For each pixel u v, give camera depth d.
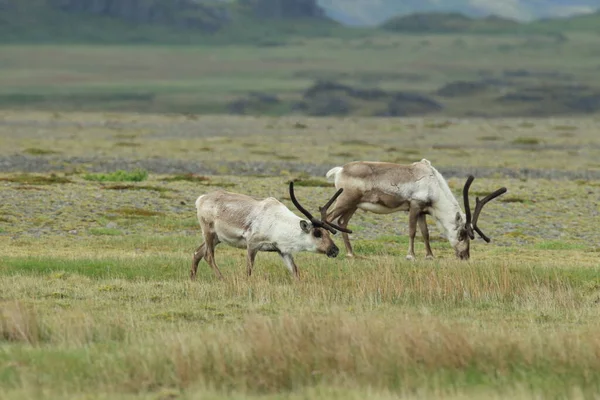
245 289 74.44
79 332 57.44
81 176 176.25
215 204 80.25
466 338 53.56
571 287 78.44
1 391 46.09
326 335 53.38
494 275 79.19
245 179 176.00
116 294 72.81
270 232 78.50
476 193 163.50
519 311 70.44
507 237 118.31
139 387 47.50
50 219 120.81
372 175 93.50
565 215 139.75
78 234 112.31
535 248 109.00
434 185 92.88
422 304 73.06
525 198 157.00
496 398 45.44
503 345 52.91
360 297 73.69
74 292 73.06
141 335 57.44
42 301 69.12
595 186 180.25
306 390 47.34
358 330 54.09
